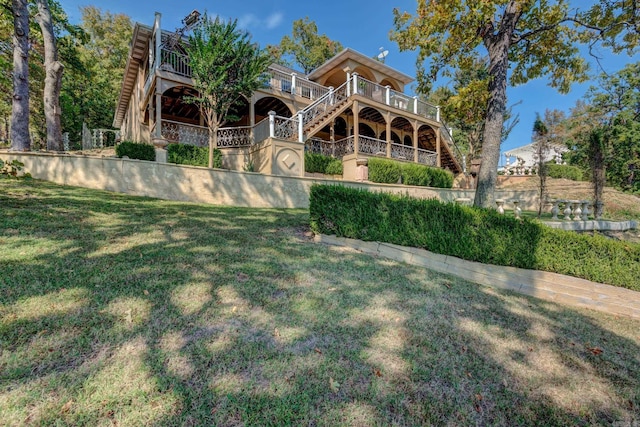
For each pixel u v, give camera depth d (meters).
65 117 20.59
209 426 1.58
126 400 1.67
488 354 2.59
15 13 8.24
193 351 2.11
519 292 4.47
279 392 1.86
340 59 16.92
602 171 10.03
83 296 2.58
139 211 5.62
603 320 3.78
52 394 1.65
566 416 2.00
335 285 3.53
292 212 7.48
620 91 21.61
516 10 6.85
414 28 7.54
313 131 12.41
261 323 2.57
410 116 15.39
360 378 2.08
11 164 5.11
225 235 4.77
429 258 4.80
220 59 9.28
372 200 5.10
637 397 2.25
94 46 25.19
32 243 3.51
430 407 1.91
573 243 4.54
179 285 2.98
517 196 13.75
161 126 10.92
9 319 2.18
